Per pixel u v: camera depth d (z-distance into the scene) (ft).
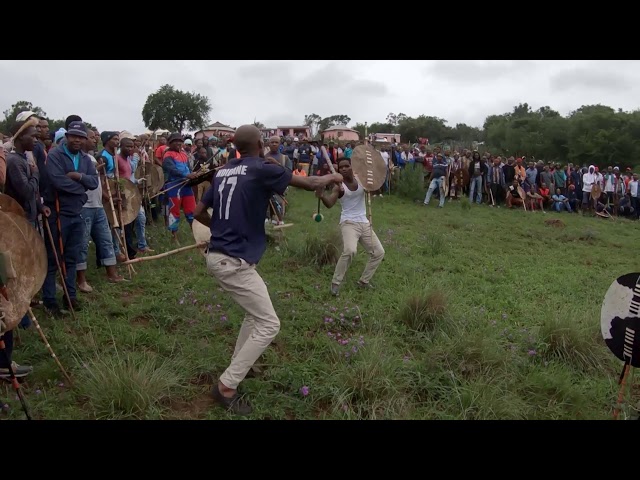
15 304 11.95
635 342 11.68
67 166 17.93
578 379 16.01
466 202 54.29
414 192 57.21
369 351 15.52
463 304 21.53
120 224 23.48
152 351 16.08
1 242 11.75
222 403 13.16
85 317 17.78
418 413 13.38
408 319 19.07
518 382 15.28
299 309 20.17
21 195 15.78
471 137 186.91
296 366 15.20
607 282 28.09
